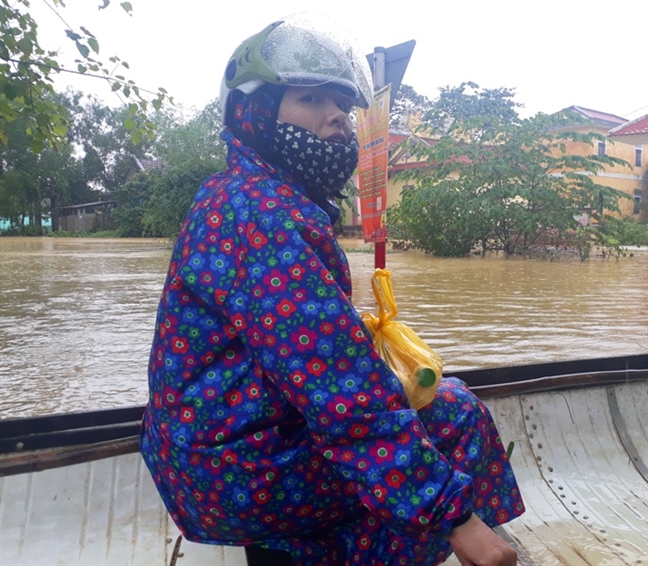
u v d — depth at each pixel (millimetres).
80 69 3902
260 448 1232
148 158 49438
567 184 19547
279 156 1362
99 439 2012
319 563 1374
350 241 26219
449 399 1450
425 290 10234
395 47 2857
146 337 6309
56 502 1958
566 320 7324
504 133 20250
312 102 1349
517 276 12758
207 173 22641
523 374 2488
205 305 1246
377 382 1157
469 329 6758
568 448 2482
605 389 2607
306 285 1157
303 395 1147
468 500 1152
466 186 18922
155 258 17625
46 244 27031
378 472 1143
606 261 17469
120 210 37312
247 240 1201
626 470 2457
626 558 1906
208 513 1293
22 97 4047
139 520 2004
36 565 1820
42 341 6117
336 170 1365
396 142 30609
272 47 1341
